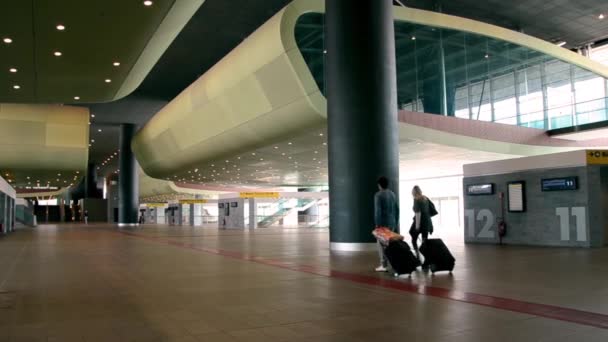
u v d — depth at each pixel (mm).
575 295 7020
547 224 16891
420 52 28703
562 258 12344
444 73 29344
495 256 13062
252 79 23656
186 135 34875
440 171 45312
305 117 22531
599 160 15984
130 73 17250
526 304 6387
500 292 7332
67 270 11242
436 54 29234
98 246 20234
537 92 32812
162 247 19266
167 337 4957
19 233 35438
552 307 6180
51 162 40969
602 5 35062
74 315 6074
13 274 10516
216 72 26938
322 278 9281
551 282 8289
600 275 9133
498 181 18609
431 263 9609
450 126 29203
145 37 13789
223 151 32938
